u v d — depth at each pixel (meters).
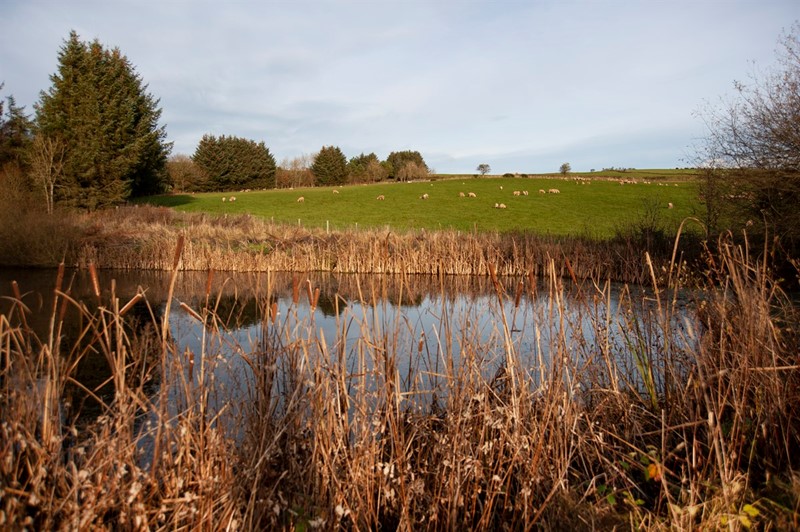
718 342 3.95
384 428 3.43
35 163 28.25
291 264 18.95
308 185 76.56
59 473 2.65
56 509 2.44
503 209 38.28
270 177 74.56
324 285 15.17
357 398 3.46
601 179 58.88
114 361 2.80
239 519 2.79
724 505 2.64
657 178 61.03
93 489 2.55
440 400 4.16
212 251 19.47
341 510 2.87
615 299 8.66
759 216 12.86
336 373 3.39
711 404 3.50
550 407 3.61
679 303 5.38
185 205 39.03
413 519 3.13
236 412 3.57
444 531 3.24
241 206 39.47
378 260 18.27
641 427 3.81
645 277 13.48
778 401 3.25
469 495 3.43
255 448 3.04
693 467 3.06
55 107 32.50
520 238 19.36
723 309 3.71
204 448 3.08
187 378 3.51
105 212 28.86
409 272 18.00
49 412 2.73
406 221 33.38
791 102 12.26
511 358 3.58
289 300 11.72
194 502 2.77
